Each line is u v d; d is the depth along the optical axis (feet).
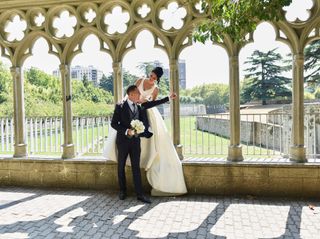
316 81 62.39
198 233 11.41
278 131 19.33
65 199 15.70
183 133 19.04
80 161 17.53
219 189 16.22
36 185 18.12
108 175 17.33
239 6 9.30
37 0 17.28
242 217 12.91
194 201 15.15
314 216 12.84
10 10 17.76
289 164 15.44
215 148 18.12
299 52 15.51
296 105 15.76
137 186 15.38
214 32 9.91
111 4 16.97
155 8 16.53
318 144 19.20
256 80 78.07
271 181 15.67
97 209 14.16
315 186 15.30
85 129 19.36
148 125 15.89
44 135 20.02
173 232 11.53
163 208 14.21
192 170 16.42
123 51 17.29
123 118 15.05
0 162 18.45
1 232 11.64
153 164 16.37
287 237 10.91
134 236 11.24
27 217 13.20
